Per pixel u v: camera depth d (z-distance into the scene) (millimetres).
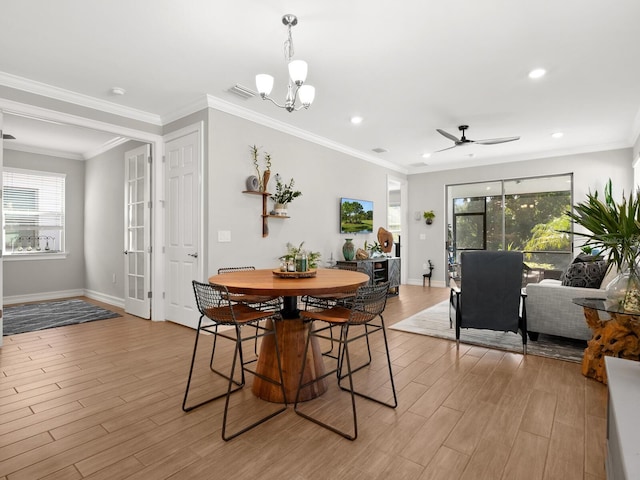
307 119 4441
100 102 3781
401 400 2266
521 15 2355
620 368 1596
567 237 6004
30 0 2180
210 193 3764
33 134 4996
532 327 3402
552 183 6141
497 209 6703
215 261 3822
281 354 2303
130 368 2807
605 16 2363
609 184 5309
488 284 3125
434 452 1725
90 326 4090
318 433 1896
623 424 1111
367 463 1641
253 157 4219
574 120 4469
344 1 2211
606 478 1490
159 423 1987
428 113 4227
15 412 2104
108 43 2693
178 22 2428
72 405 2193
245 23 2443
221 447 1765
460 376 2648
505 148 5863
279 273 2410
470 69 3125
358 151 6023
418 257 7590
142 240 4566
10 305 5336
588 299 2740
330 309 2328
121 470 1585
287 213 4672
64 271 6055
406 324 4152
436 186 7336
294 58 2920
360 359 3010
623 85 3449
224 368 2812
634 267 2293
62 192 6055
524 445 1779
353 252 5453
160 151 4324
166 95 3686
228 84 3432
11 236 5586
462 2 2221
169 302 4281
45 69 3105
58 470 1581
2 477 1529
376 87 3490
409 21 2420
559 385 2482
